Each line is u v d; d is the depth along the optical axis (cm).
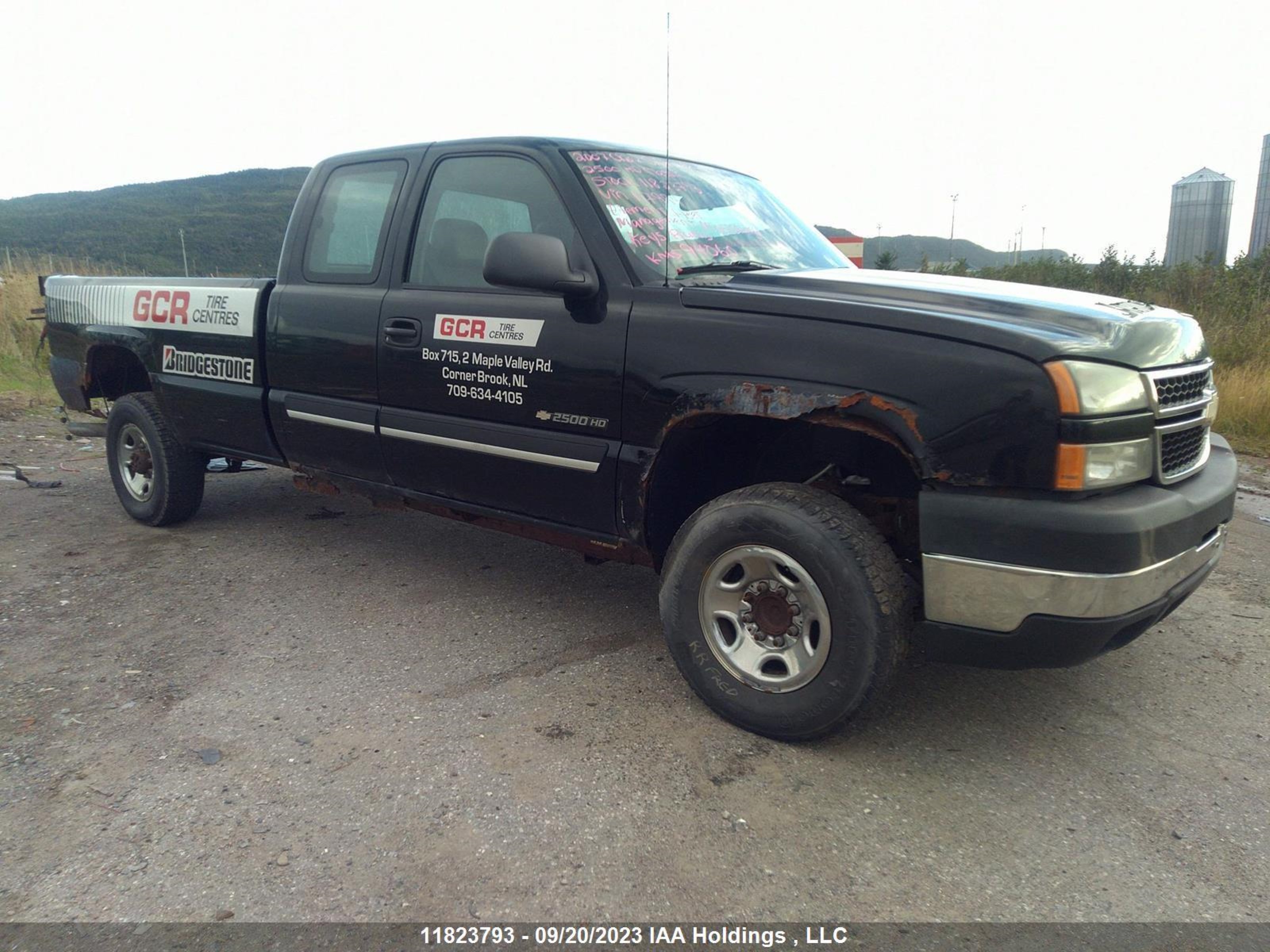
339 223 411
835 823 245
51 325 561
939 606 255
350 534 514
